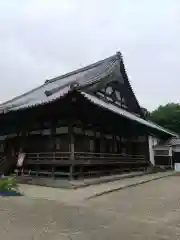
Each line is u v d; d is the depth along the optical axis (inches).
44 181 561.9
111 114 697.0
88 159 655.1
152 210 325.7
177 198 407.8
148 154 1010.1
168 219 283.1
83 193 436.8
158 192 467.5
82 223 262.2
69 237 219.6
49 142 690.8
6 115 738.8
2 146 844.6
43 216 287.9
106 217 287.6
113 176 681.6
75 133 655.8
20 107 663.8
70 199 387.9
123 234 228.7
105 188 490.3
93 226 252.2
